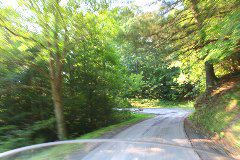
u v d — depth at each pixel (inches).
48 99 737.0
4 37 505.0
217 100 639.8
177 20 656.4
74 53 778.8
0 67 632.4
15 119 709.9
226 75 840.3
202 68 945.5
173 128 597.0
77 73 836.6
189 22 663.8
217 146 387.5
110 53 871.7
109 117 944.3
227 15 451.2
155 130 567.2
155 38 687.7
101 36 602.2
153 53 719.1
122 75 1018.7
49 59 570.3
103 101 899.4
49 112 750.5
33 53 567.2
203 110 692.7
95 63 869.8
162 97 2226.9
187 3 621.3
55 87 588.7
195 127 617.3
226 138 411.2
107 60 888.3
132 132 547.5
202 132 526.9
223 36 446.0
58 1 482.9
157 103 2092.8
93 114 879.7
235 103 506.6
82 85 840.9
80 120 859.4
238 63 838.5
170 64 827.4
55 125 645.9
